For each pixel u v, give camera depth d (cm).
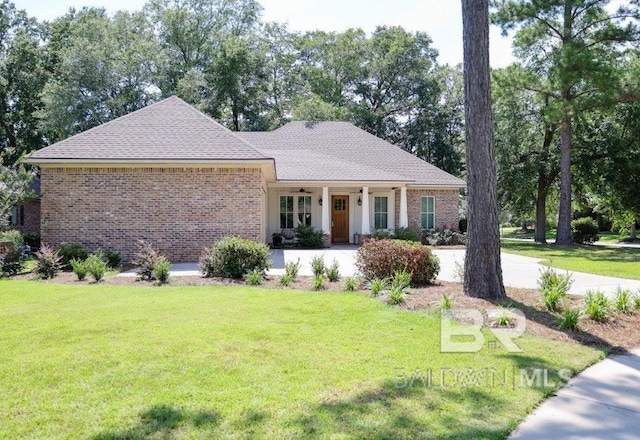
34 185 2573
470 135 855
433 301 809
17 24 3791
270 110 4350
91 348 542
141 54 3438
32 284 1052
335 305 784
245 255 1128
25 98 3512
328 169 2281
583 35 2297
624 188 2588
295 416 370
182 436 337
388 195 2389
